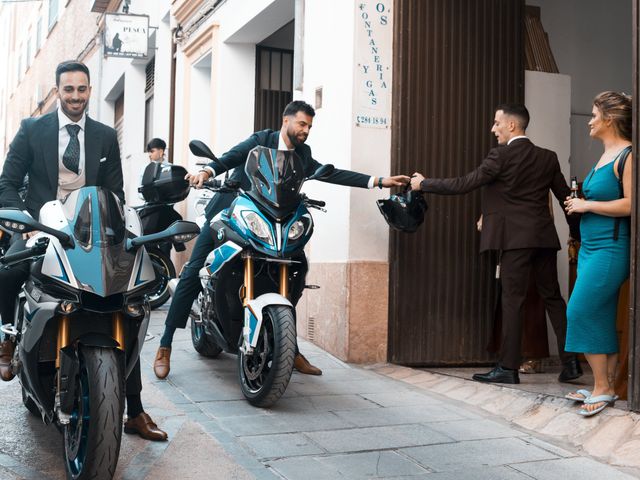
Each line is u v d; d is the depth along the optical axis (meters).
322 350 5.89
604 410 3.91
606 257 3.91
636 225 3.78
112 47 11.89
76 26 19.67
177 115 11.02
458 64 5.84
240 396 4.47
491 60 5.94
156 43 12.46
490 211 4.97
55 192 3.69
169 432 3.69
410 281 5.64
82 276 2.84
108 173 3.87
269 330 4.27
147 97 14.19
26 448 3.43
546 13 7.03
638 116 3.78
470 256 5.78
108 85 16.31
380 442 3.69
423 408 4.37
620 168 3.89
